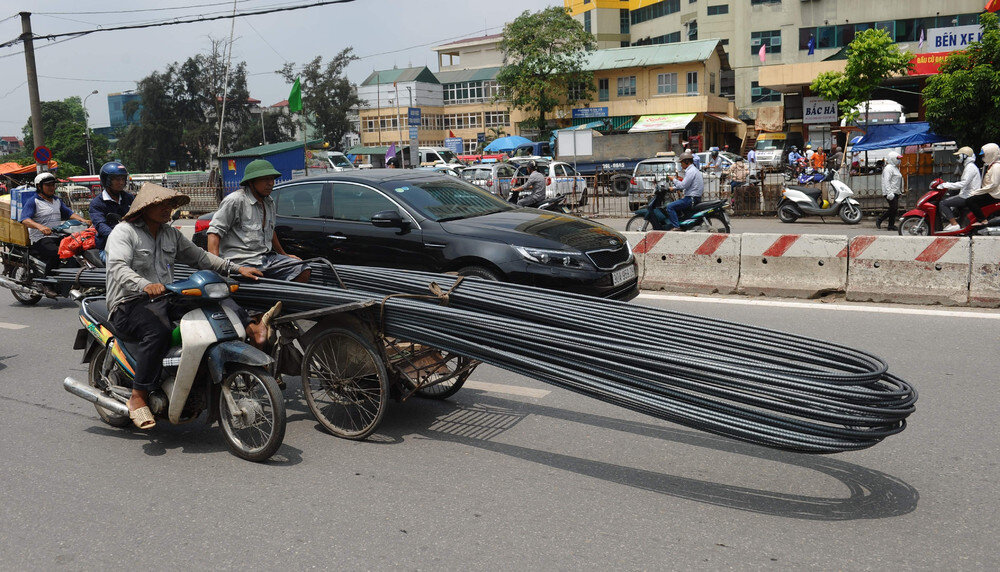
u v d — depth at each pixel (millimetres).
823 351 4184
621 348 3938
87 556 3453
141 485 4238
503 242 6832
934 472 4129
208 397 4598
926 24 43844
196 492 4117
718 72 48250
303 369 5027
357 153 69062
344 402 4930
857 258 8500
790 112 42188
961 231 10758
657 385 3859
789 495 3920
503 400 5641
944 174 17234
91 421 5418
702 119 45688
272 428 4398
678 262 9492
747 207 19484
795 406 3566
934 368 5906
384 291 5328
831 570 3170
